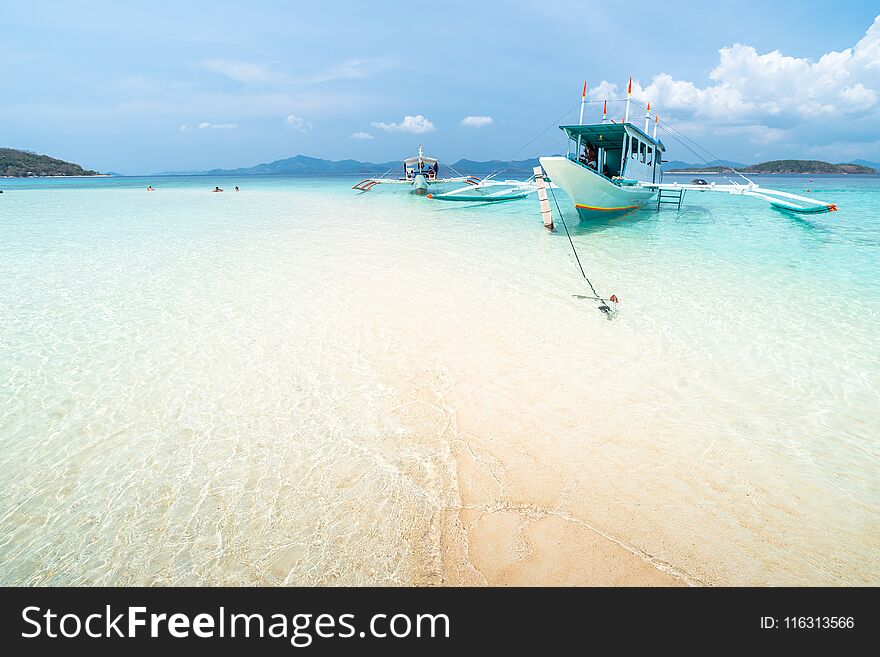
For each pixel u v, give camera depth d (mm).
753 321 7613
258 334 7359
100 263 12211
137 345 7004
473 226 18766
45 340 7211
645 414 5094
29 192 47938
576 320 7715
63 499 4031
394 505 3883
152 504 3967
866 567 3301
